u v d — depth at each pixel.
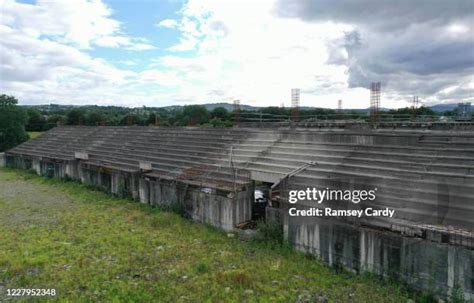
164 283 15.29
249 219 22.52
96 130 52.41
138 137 42.81
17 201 30.91
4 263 17.61
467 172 16.69
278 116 41.75
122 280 15.68
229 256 18.09
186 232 21.89
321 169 21.47
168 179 27.33
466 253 13.06
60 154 45.56
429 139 20.47
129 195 30.94
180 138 37.53
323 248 17.44
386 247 15.16
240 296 14.15
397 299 13.58
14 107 64.06
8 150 59.09
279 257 17.88
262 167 24.98
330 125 32.00
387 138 22.00
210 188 23.77
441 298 13.65
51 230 22.75
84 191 34.41
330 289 14.66
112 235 21.48
